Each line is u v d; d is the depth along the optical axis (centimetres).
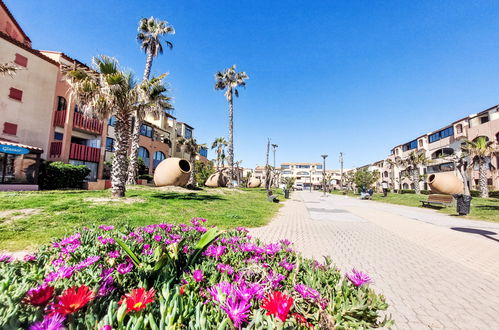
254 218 902
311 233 700
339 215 1165
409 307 282
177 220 720
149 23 1980
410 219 1059
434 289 335
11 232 504
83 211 728
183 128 3894
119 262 204
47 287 109
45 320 84
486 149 2334
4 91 1357
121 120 1095
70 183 1528
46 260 208
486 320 256
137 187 1585
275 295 105
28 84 1471
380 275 385
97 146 1966
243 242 279
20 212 669
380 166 5844
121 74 1013
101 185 1634
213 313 115
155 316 108
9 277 145
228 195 1914
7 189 1199
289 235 660
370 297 130
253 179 4934
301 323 113
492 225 915
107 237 276
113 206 852
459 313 270
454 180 2238
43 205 773
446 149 3256
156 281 147
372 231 761
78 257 215
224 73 2994
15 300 107
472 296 314
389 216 1155
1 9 1606
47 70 1577
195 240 313
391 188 5003
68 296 94
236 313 102
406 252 524
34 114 1502
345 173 8188
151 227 338
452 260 473
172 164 1780
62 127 1689
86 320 94
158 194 1342
